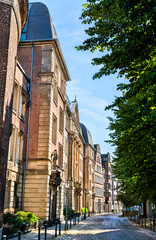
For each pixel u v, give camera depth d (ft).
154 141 51.13
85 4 40.70
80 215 169.99
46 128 84.48
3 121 47.60
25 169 81.20
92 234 63.10
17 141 75.46
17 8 55.93
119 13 35.35
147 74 33.94
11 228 52.95
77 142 171.01
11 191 69.82
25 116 84.07
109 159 373.61
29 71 88.94
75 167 163.12
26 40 90.74
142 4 31.04
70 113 146.92
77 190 156.66
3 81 49.11
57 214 96.73
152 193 61.41
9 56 51.57
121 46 35.45
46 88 87.10
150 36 33.30
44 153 82.74
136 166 55.11
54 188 91.15
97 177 285.02
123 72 39.50
